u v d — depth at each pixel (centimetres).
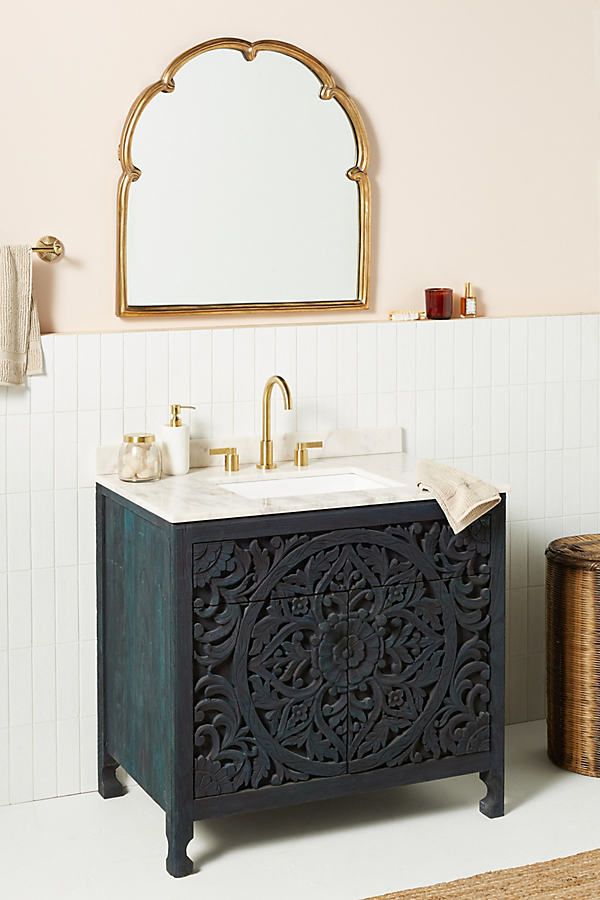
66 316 340
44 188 333
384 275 376
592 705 356
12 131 329
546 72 389
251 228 354
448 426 384
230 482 337
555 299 400
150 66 340
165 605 298
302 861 308
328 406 367
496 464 392
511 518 397
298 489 347
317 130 358
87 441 341
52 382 336
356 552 310
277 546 302
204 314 351
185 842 300
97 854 312
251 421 359
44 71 330
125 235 339
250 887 295
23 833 324
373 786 317
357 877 300
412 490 318
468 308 384
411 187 376
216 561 296
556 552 363
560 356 398
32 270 331
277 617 304
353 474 351
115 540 332
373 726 315
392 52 368
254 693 304
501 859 309
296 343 362
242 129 349
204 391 353
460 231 384
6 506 336
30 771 346
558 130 394
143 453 329
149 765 314
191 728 298
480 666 326
